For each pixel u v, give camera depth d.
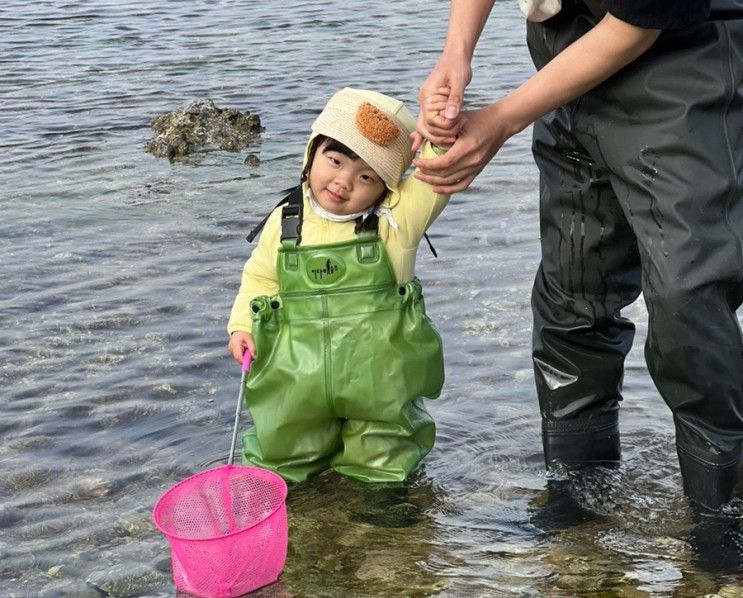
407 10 13.73
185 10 14.33
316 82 10.06
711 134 3.00
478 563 3.22
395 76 10.12
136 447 3.98
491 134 3.11
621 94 3.07
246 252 5.93
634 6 2.84
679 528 3.33
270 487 3.32
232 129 8.39
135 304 5.23
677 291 3.05
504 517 3.47
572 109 3.25
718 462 3.28
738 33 3.00
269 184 7.21
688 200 3.01
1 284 5.49
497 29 11.91
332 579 3.17
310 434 3.73
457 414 4.13
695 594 3.00
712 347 3.11
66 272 5.66
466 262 5.59
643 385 4.28
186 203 6.83
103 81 10.49
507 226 6.10
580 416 3.75
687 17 2.86
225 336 4.88
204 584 3.09
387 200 3.63
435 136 3.13
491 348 4.65
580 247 3.56
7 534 3.45
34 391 4.40
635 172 3.10
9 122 9.02
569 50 3.01
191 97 9.74
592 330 3.67
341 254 3.60
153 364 4.62
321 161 3.59
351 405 3.64
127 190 7.14
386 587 3.12
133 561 3.29
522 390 4.30
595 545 3.28
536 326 3.77
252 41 12.20
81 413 4.22
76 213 6.64
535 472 3.74
